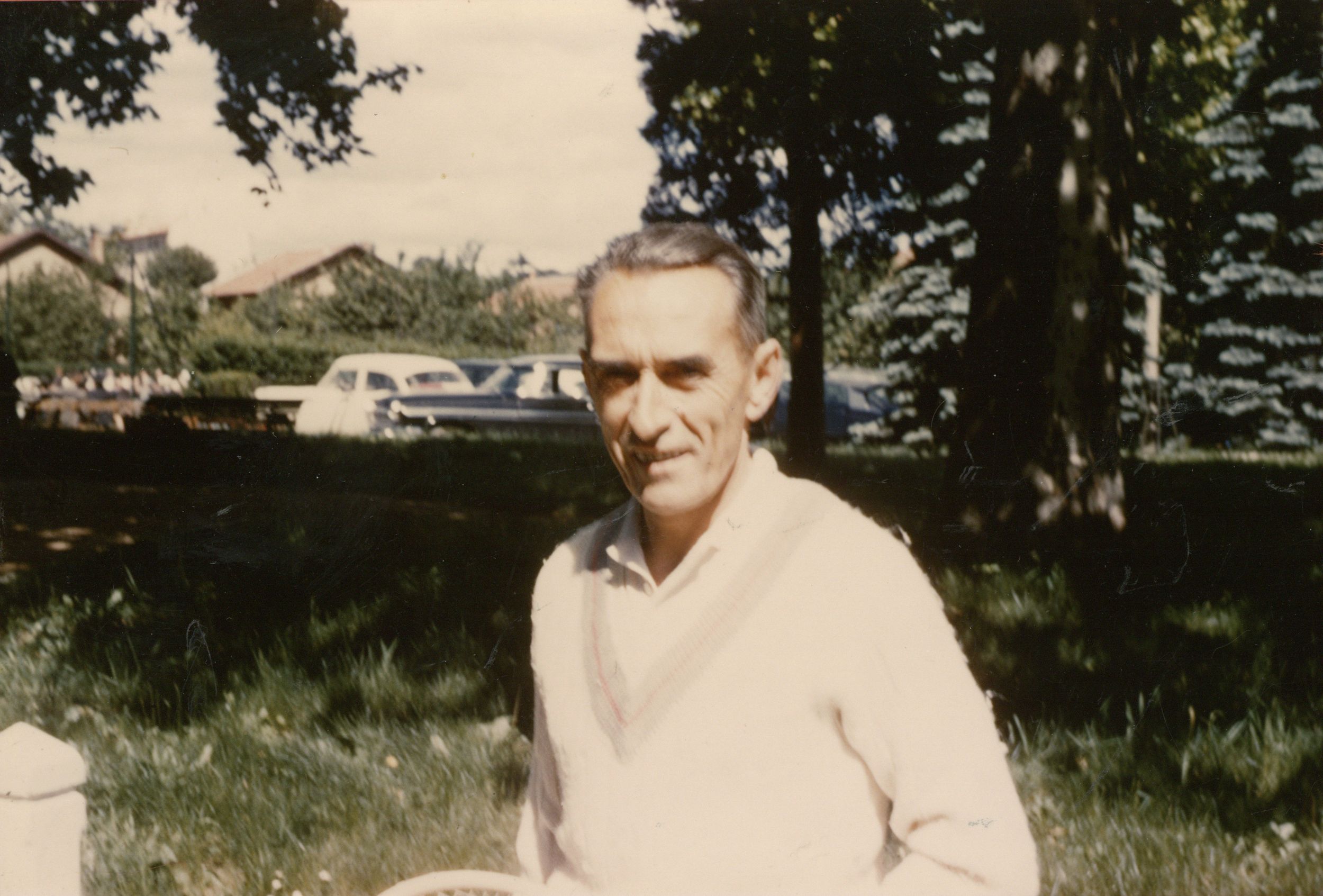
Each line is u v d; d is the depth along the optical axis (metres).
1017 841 1.16
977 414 6.75
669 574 1.32
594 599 1.37
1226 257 16.17
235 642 5.02
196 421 11.03
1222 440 16.58
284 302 19.03
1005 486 6.59
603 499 9.15
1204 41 12.66
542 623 1.43
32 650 4.98
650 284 1.23
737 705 1.21
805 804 1.20
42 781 1.89
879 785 1.21
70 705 4.32
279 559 6.67
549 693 1.38
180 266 19.56
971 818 1.15
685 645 1.24
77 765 1.96
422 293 17.44
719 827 1.21
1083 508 6.57
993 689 4.34
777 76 9.80
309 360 18.06
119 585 6.08
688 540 1.32
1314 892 2.81
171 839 3.21
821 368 10.34
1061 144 6.59
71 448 10.77
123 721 4.11
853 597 1.20
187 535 7.50
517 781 3.55
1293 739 3.78
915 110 10.40
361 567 6.45
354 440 11.41
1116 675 4.47
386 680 4.51
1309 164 15.01
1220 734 3.84
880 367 15.54
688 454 1.24
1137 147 6.88
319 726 4.08
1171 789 3.45
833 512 1.29
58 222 14.09
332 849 3.15
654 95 9.73
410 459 10.54
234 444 10.72
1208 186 15.57
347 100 9.06
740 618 1.23
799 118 9.98
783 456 10.25
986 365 6.73
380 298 18.06
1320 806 3.32
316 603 5.71
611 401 1.28
